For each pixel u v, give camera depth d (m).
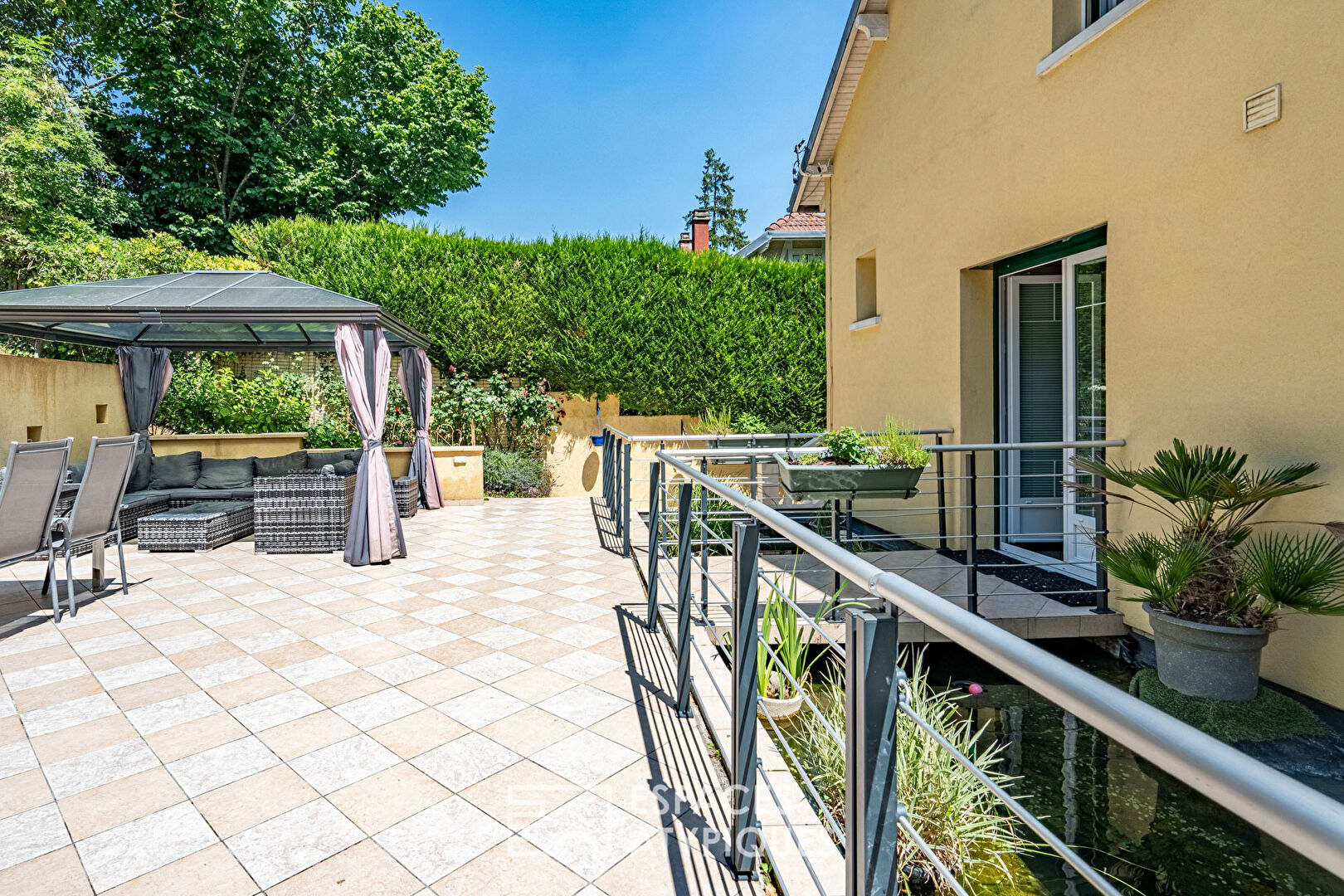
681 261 10.98
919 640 4.27
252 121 16.84
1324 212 3.11
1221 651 3.16
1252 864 2.42
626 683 3.37
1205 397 3.74
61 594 4.98
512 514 8.88
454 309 10.54
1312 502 3.20
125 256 10.37
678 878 1.99
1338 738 2.99
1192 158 3.77
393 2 18.41
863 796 1.20
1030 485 5.95
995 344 6.01
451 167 18.69
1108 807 2.77
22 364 6.95
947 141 6.22
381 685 3.34
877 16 7.31
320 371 10.64
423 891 1.94
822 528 6.94
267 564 5.97
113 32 14.93
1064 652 4.39
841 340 8.85
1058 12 4.83
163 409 9.72
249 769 2.58
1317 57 3.12
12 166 10.14
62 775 2.54
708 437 6.55
